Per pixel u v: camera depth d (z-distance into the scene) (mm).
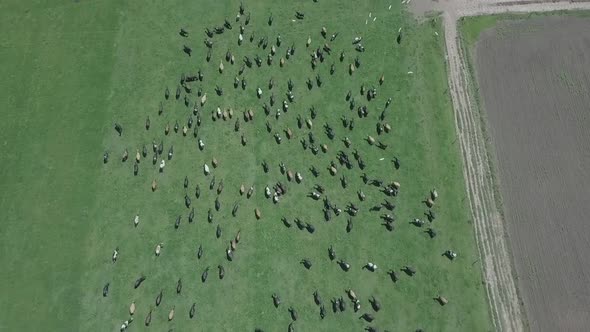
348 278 47469
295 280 47562
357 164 50688
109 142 52250
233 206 49750
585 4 56719
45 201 50438
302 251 48344
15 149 52312
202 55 55250
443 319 46219
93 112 53406
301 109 52781
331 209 49188
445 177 50344
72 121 53156
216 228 49125
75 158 51812
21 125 53156
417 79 53844
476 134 52000
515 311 46469
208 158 51438
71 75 54938
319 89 53500
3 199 50562
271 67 54438
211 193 50250
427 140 51594
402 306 46594
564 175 50438
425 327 46031
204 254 48438
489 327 46031
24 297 47562
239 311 46875
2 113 53594
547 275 47406
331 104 52938
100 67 55125
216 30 55656
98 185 50844
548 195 49844
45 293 47656
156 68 54938
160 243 48781
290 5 56969
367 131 51875
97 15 57188
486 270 47562
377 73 54125
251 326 46469
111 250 48781
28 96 54219
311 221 49094
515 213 49250
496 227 48812
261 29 56062
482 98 53344
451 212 49188
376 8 56719
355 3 56969
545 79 54094
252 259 48188
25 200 50500
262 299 47094
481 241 48406
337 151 51156
